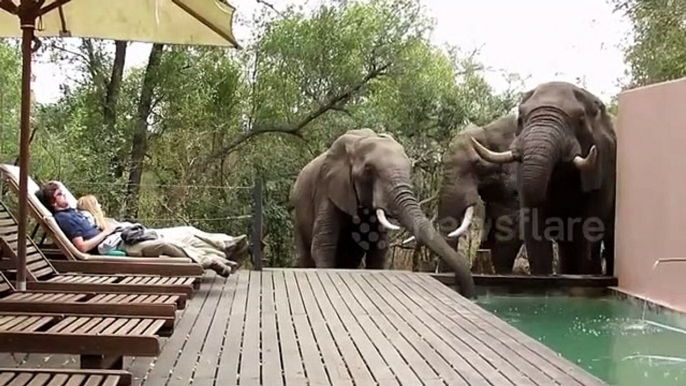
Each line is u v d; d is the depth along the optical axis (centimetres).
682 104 798
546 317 811
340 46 1439
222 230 1362
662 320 791
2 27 703
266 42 1434
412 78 1466
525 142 912
